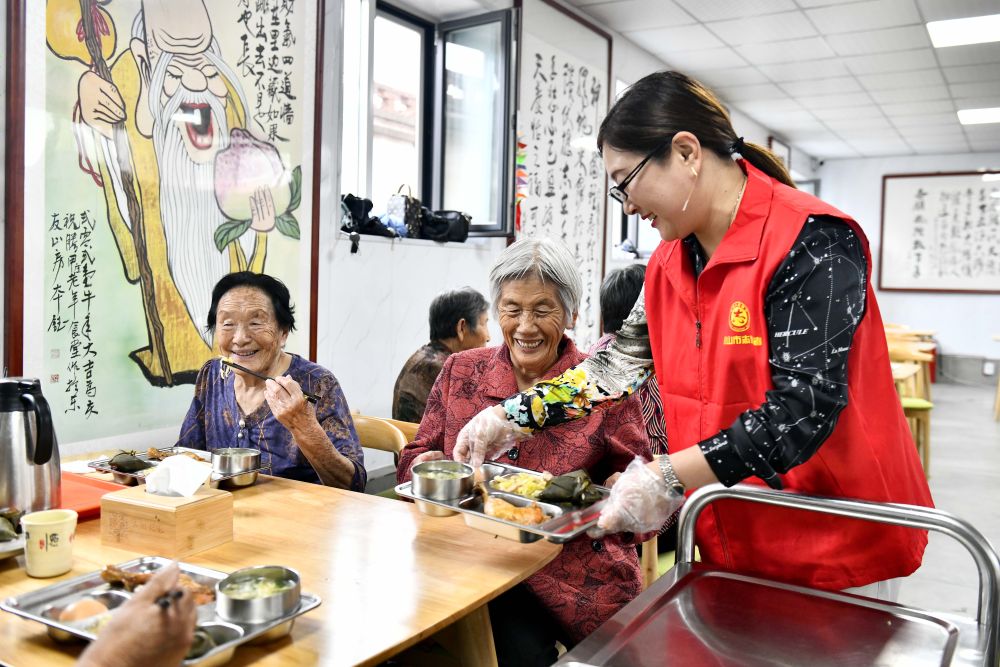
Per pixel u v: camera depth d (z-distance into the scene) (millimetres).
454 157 3643
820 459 1138
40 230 1833
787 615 1021
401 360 3148
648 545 1785
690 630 984
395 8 3418
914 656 914
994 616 940
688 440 1261
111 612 899
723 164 1151
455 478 1249
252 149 2383
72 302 1914
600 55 4578
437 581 1085
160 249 2119
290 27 2490
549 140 4152
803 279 1046
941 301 9211
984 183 8891
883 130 7609
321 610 979
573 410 1276
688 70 5613
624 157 1143
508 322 1475
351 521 1361
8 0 1749
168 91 2113
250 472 1568
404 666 1481
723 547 1279
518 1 3693
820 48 5016
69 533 1098
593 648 940
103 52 1943
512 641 1424
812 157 9398
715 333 1176
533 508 1171
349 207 2887
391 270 3057
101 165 1956
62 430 1912
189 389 2229
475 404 1560
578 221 4547
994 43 4809
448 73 3607
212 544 1209
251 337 1768
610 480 1393
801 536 1210
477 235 3545
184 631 686
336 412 1811
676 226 1168
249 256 2395
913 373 4492
